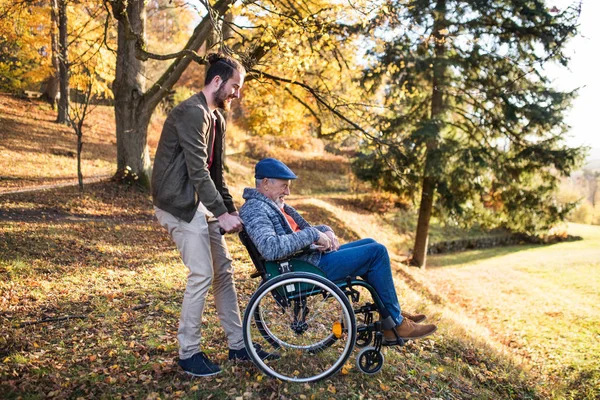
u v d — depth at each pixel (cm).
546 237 2653
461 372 444
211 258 315
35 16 1683
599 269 2020
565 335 1191
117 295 532
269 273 319
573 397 683
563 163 1456
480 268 2002
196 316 315
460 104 1547
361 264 322
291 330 358
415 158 1498
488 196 1722
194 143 288
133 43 1195
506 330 1208
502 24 1398
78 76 1432
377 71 1288
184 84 3591
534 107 1424
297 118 1630
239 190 1786
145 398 295
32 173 1359
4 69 2158
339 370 338
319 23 882
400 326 330
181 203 298
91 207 1084
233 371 323
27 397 286
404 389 349
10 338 374
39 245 741
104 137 2114
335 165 2925
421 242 1747
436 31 1210
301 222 358
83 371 329
